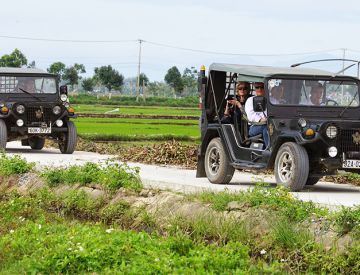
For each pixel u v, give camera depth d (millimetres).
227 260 9469
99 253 9766
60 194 15383
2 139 24234
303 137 15000
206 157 17219
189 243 10383
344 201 13844
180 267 9117
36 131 24641
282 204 11258
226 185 16516
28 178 17234
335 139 15047
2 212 14305
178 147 23281
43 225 12141
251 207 11516
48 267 9570
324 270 9555
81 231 11195
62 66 153375
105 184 14602
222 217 11500
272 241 10445
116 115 65812
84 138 37062
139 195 13867
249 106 16109
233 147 16578
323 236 10180
